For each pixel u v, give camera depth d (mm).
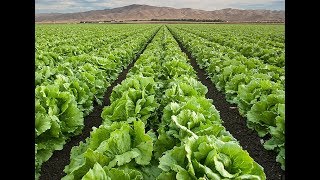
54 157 7602
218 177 3982
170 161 4410
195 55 22984
